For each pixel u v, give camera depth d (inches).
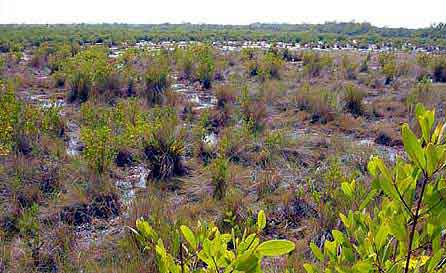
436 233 46.4
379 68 667.4
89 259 159.6
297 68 668.7
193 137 295.9
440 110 374.0
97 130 249.1
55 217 188.9
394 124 351.6
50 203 198.2
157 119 285.4
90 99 394.3
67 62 528.1
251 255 45.2
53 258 157.0
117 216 197.0
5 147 232.4
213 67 537.6
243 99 374.6
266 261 156.8
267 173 232.8
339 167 229.1
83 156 241.1
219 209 199.6
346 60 660.1
